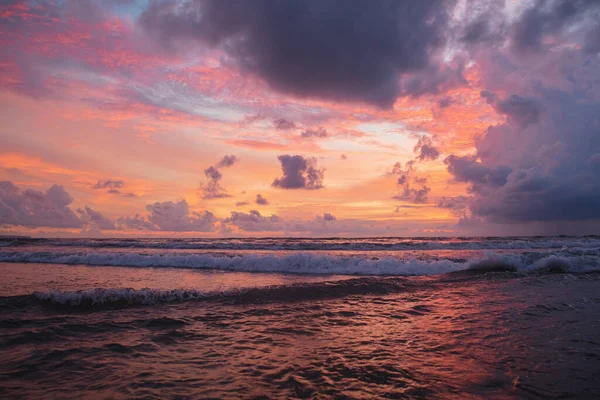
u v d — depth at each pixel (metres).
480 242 25.58
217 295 7.48
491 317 5.91
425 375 3.53
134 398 3.01
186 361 3.94
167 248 25.34
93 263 15.41
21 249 24.00
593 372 3.58
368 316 6.00
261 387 3.24
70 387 3.25
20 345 4.46
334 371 3.63
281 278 11.23
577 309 6.46
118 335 4.92
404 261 13.12
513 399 3.00
